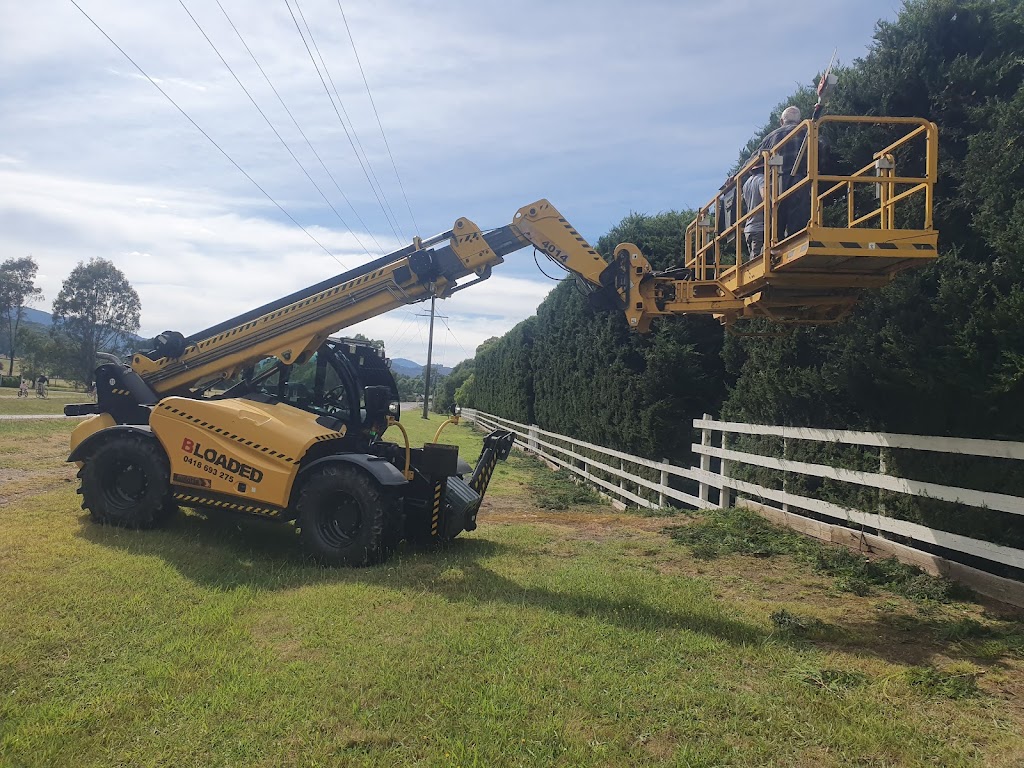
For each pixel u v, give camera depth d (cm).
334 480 673
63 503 881
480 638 449
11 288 7331
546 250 711
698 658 427
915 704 369
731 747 322
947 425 640
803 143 631
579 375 1584
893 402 696
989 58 643
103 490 761
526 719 344
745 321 918
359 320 789
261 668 402
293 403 814
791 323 656
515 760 308
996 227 561
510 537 827
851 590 589
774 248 535
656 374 1153
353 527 679
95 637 445
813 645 460
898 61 693
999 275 564
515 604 526
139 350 845
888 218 517
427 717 345
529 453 2228
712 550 730
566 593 559
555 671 400
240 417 721
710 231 748
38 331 7706
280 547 730
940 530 621
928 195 496
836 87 763
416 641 446
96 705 355
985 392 566
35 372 6788
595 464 1448
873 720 345
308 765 304
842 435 738
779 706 361
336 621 484
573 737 327
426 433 2989
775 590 594
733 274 616
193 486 726
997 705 369
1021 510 522
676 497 1064
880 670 416
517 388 2527
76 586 536
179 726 336
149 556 633
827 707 359
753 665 420
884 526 677
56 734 327
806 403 828
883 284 552
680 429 1151
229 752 314
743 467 965
